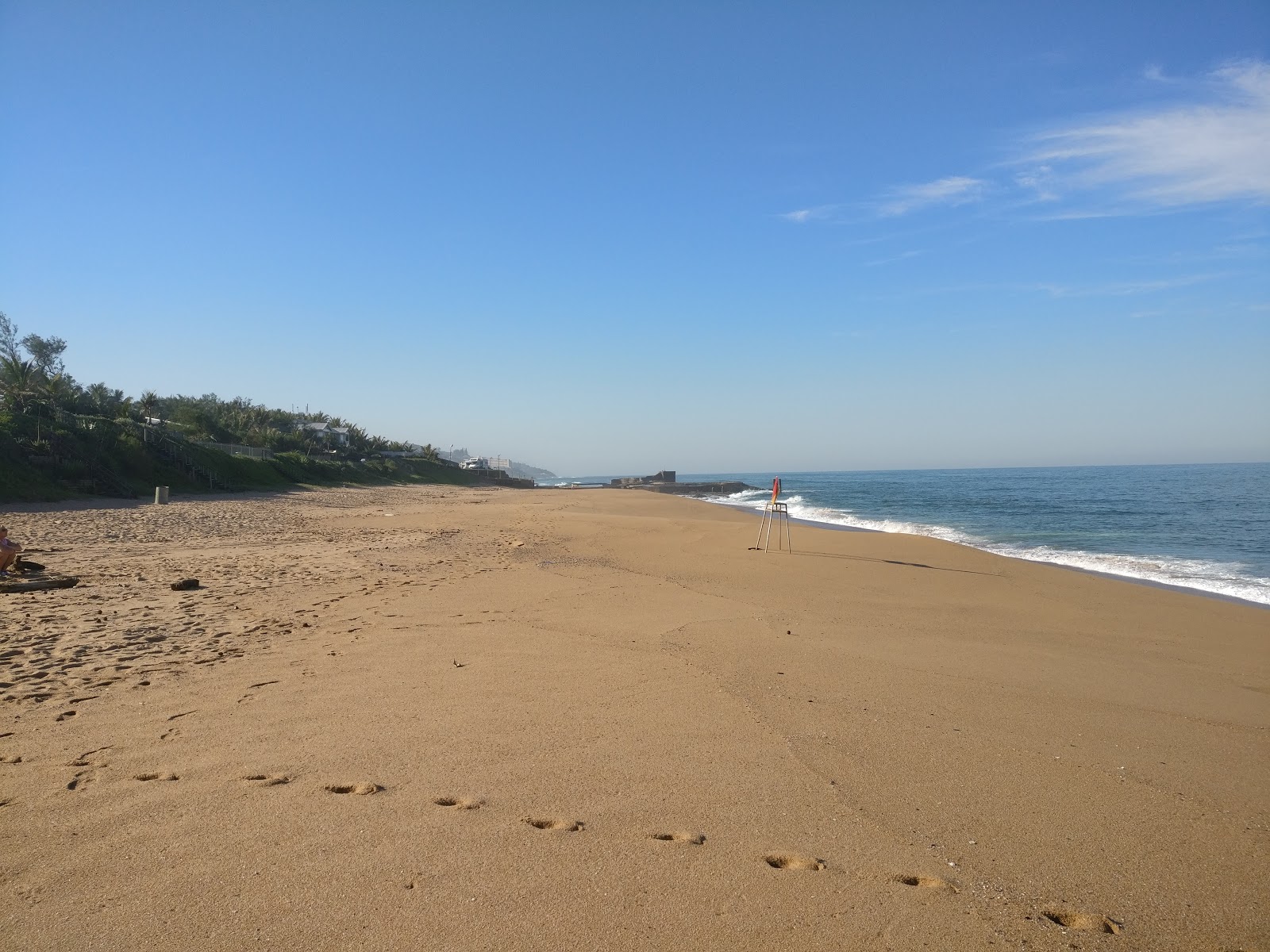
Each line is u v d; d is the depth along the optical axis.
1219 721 5.88
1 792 3.91
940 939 2.89
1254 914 3.16
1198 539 24.48
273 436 70.94
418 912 2.93
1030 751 5.00
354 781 4.13
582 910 2.98
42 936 2.72
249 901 2.97
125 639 7.35
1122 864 3.54
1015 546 22.88
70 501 28.14
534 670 6.60
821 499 56.97
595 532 23.44
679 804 3.98
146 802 3.82
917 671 7.03
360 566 13.79
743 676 6.57
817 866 3.42
